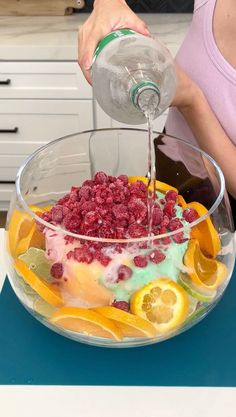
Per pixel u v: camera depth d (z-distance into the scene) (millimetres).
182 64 778
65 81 1264
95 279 430
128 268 428
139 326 432
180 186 563
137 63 528
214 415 435
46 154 556
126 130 582
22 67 1247
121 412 439
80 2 1353
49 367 476
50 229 448
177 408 440
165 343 494
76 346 494
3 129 1353
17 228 471
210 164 529
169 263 434
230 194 776
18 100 1299
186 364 475
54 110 1310
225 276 477
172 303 441
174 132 820
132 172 609
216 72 745
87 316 430
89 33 601
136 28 580
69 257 432
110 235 457
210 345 492
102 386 459
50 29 1300
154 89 487
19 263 456
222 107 752
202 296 454
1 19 1362
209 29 736
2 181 1447
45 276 449
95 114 1314
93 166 597
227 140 738
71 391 456
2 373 472
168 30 1305
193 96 708
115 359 480
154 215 474
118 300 438
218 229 469
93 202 489
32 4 1363
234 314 522
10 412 442
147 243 423
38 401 449
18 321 521
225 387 456
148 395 451
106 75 540
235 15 701
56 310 446
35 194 562
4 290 555
